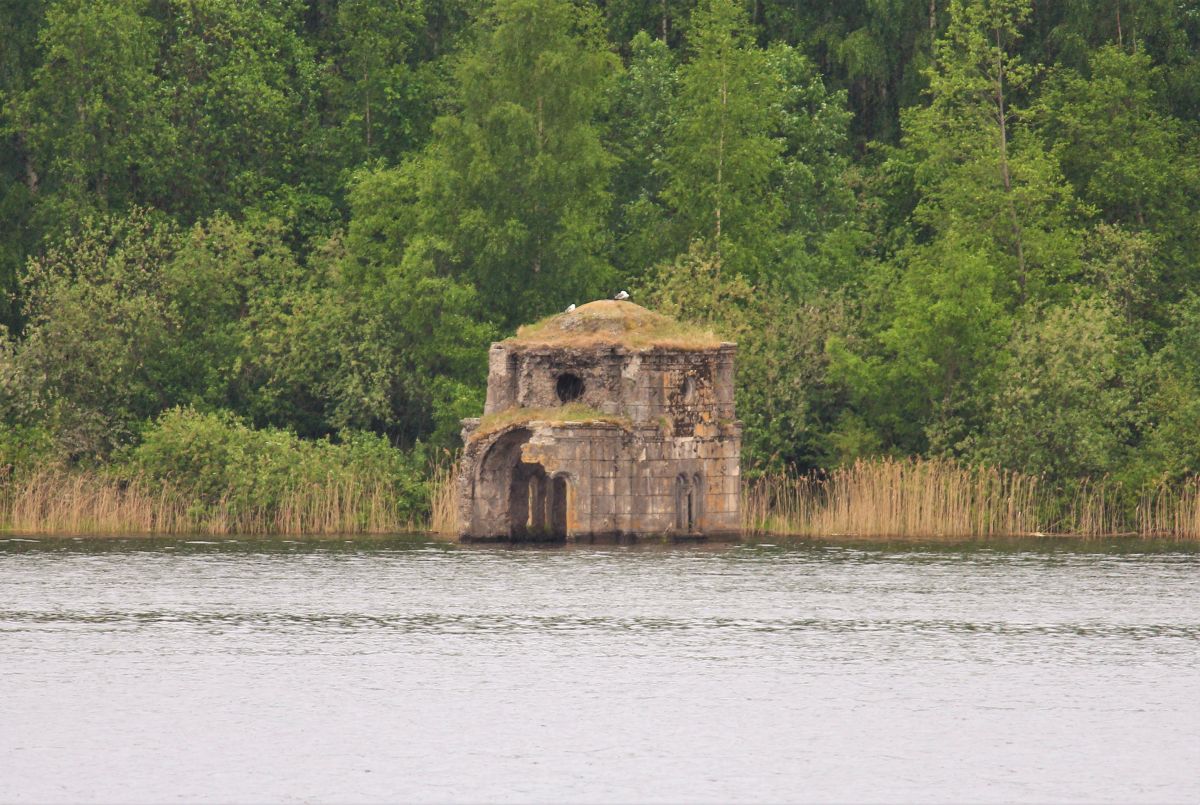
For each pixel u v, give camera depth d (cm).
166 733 19362
